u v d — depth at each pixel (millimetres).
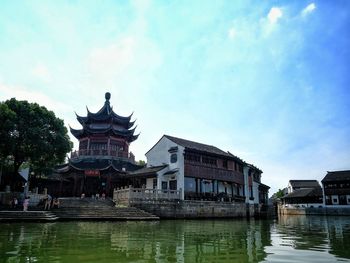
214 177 45500
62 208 30109
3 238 14688
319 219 47500
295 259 10531
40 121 35312
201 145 49125
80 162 50312
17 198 34000
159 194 36500
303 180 106312
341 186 74562
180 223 29047
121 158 52000
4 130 32594
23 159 36531
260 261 10148
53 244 13047
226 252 11977
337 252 12086
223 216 42469
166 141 45156
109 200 39281
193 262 9938
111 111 55000
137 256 10812
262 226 27609
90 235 16484
